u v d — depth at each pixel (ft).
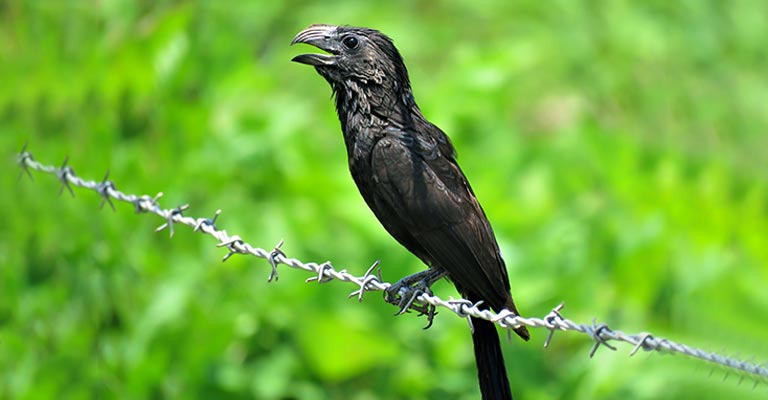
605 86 59.00
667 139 57.41
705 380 29.96
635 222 41.11
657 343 20.17
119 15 42.29
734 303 32.86
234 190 39.99
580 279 38.11
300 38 28.68
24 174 38.81
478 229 27.17
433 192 27.09
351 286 36.96
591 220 40.55
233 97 43.62
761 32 61.16
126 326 36.99
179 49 41.47
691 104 58.59
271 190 40.32
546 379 37.01
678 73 59.47
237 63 44.98
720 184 42.37
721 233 41.37
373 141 27.94
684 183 42.68
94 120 39.96
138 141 40.55
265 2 57.88
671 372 32.58
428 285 27.43
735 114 58.59
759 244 40.81
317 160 41.70
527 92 58.65
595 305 37.83
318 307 36.42
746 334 32.01
